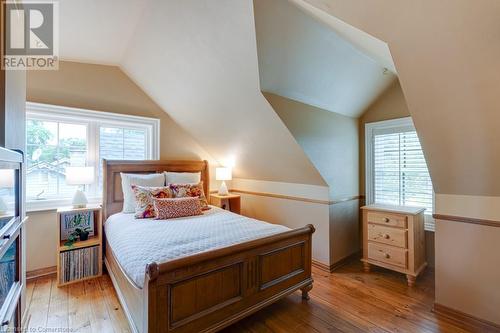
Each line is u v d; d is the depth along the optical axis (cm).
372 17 138
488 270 191
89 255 271
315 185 318
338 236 317
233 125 311
